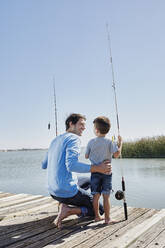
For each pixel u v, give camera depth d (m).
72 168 2.35
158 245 2.02
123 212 3.01
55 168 2.50
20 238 2.30
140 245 2.03
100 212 2.87
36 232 2.45
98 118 2.73
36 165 18.02
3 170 13.88
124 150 15.55
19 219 2.93
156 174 7.71
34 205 3.70
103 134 2.73
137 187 5.79
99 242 2.13
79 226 2.58
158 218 2.71
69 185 2.47
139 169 9.26
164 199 4.56
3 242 2.21
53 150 2.59
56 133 3.34
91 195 2.74
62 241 2.19
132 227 2.46
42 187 7.04
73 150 2.38
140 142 15.23
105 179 2.63
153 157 14.50
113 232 2.34
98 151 2.66
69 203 2.62
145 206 4.13
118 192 2.70
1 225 2.71
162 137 14.84
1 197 4.43
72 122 2.67
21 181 8.48
